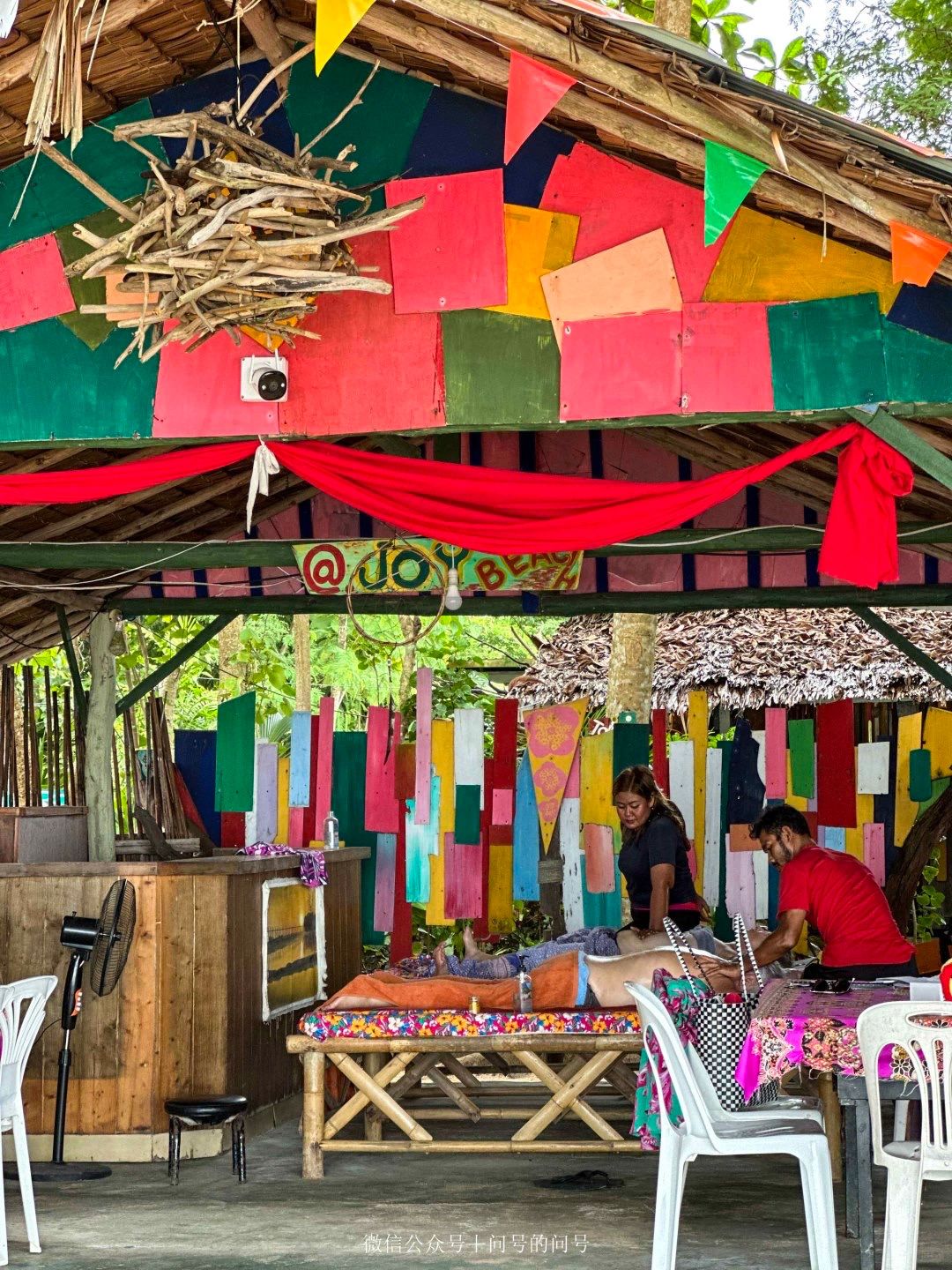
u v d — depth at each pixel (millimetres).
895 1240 4273
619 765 9109
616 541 5512
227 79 5219
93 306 4758
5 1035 5246
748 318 4980
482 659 18312
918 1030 4262
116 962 6605
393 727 9383
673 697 11422
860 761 9188
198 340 4785
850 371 4910
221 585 9281
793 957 9094
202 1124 6305
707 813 9320
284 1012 7875
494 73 4512
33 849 7598
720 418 5039
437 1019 6309
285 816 9258
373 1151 6359
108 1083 6855
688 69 4102
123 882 6602
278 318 4730
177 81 5219
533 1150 6160
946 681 8812
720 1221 5609
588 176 5082
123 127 4438
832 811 9180
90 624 9406
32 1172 6434
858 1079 4773
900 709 11562
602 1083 8086
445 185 5133
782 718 9281
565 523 5523
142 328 4645
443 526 5520
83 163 5203
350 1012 6359
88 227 5211
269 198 4406
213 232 4340
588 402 5023
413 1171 6586
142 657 13367
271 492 8992
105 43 4805
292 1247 5223
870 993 5387
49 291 5219
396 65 5152
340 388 5156
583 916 9070
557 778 9148
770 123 4199
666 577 9055
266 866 7605
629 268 5043
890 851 9383
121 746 14000
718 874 9281
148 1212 5809
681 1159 4551
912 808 9344
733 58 11273
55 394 5211
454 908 9133
